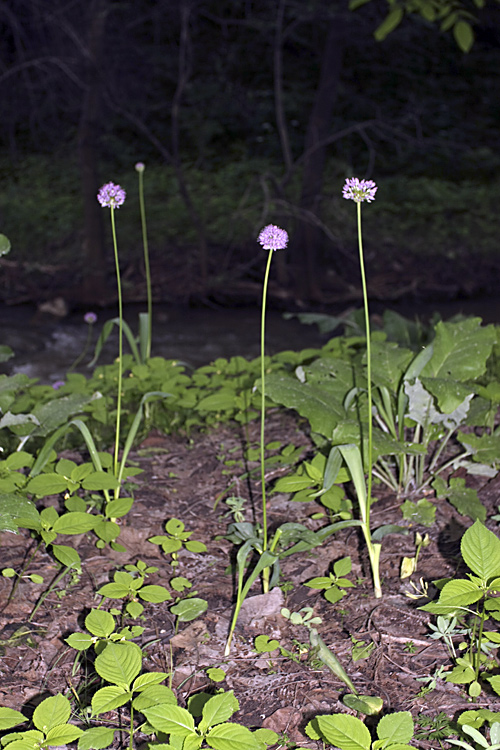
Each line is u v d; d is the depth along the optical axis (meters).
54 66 8.77
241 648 2.18
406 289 9.27
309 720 1.90
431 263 10.34
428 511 2.77
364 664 2.10
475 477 3.17
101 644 2.05
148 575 2.56
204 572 2.60
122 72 10.22
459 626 2.21
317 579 2.40
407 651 2.14
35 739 1.67
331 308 8.84
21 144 13.89
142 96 11.25
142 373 4.05
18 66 8.31
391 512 2.93
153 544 2.77
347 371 3.25
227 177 12.87
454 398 2.74
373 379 3.04
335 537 2.79
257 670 2.09
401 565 2.56
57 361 6.61
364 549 2.70
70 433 3.90
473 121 16.00
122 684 1.74
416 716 1.89
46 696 1.99
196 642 2.21
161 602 2.39
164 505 3.09
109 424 4.01
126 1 9.54
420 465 3.07
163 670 2.09
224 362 4.54
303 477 2.75
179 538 2.70
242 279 9.53
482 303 9.05
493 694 1.95
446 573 2.50
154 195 12.36
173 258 10.09
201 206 11.70
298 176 12.82
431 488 3.09
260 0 10.11
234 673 2.08
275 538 2.42
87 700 1.98
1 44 9.80
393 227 11.42
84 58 8.04
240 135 14.71
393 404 3.18
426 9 4.68
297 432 3.91
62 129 13.39
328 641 2.21
